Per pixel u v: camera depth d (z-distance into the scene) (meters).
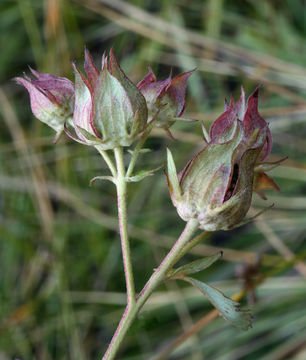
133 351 0.32
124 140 0.22
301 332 0.30
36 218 0.35
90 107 0.22
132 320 0.21
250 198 0.21
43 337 0.32
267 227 0.33
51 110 0.23
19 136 0.37
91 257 0.35
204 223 0.21
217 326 0.31
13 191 0.36
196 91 0.39
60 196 0.36
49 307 0.33
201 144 0.36
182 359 0.31
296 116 0.36
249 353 0.30
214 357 0.30
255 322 0.31
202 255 0.35
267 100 0.39
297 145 0.37
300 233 0.35
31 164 0.36
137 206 0.36
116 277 0.35
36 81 0.23
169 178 0.21
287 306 0.31
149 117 0.23
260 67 0.38
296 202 0.35
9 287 0.34
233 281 0.32
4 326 0.32
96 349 0.33
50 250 0.34
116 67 0.21
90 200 0.36
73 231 0.35
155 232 0.36
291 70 0.38
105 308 0.33
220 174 0.21
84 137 0.22
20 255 0.35
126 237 0.21
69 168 0.36
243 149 0.21
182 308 0.32
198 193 0.21
